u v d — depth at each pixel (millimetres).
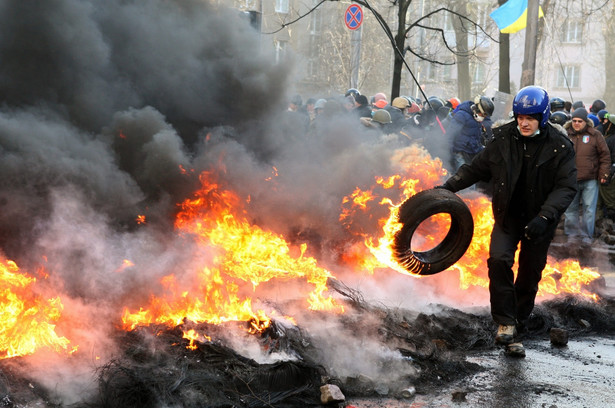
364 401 3928
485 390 4223
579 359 5059
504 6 16625
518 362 4902
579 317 6219
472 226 5105
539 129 4977
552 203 4906
